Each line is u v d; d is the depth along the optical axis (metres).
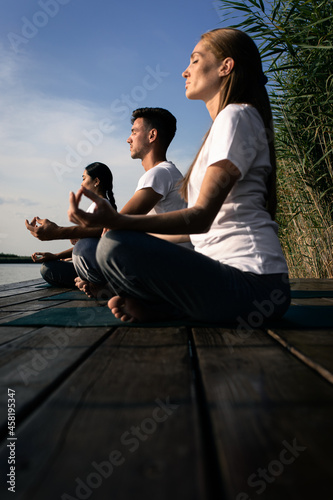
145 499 0.42
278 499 0.42
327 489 0.44
